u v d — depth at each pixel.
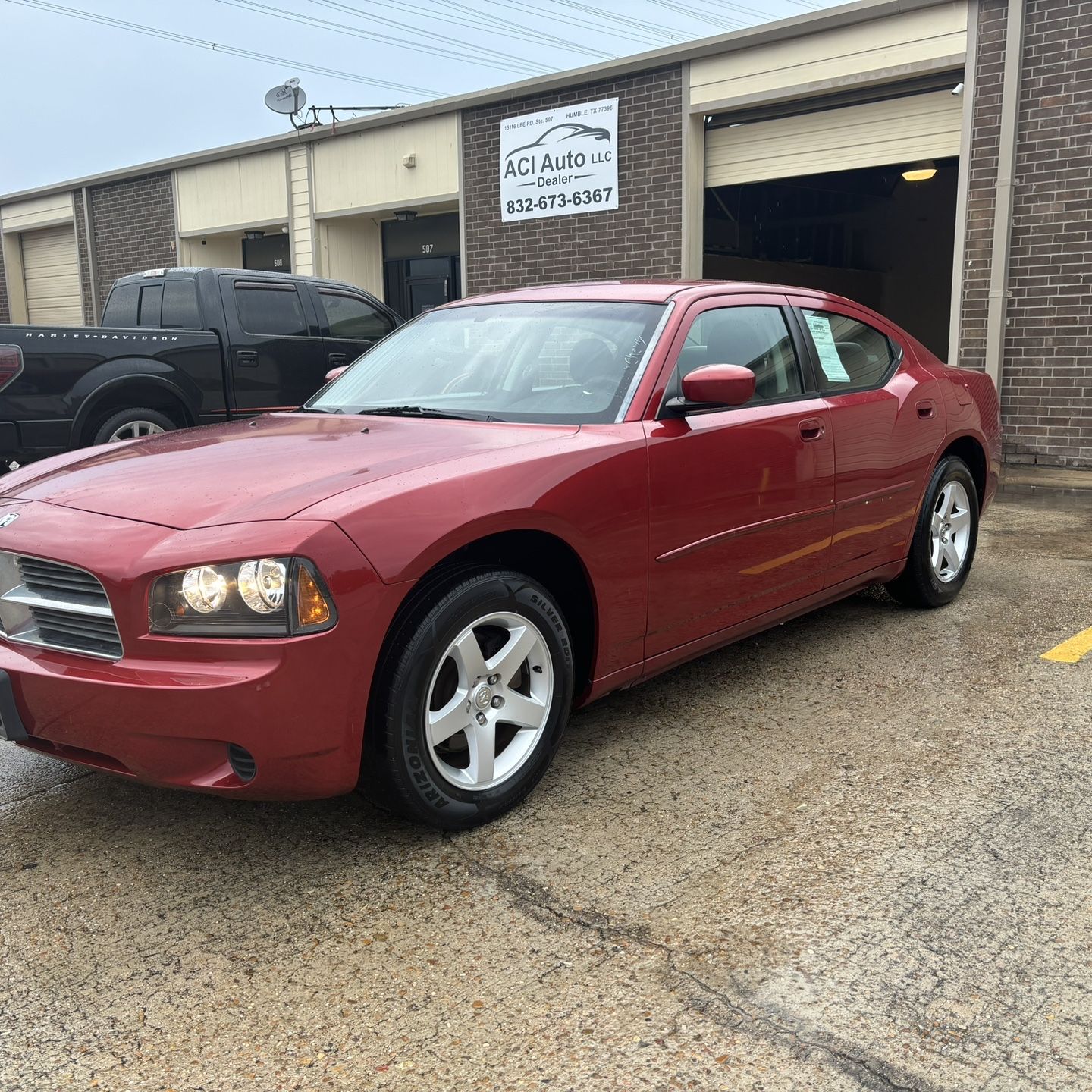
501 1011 2.09
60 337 6.86
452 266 14.97
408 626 2.58
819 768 3.22
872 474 4.21
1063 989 2.12
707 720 3.65
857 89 10.12
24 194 19.70
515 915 2.44
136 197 17.89
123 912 2.50
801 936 2.32
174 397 7.62
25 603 2.68
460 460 2.80
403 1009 2.10
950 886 2.51
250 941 2.36
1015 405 9.60
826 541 4.00
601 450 3.03
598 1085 1.87
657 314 3.55
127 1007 2.13
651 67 11.25
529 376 3.54
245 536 2.41
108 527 2.58
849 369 4.29
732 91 10.80
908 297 18.66
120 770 2.56
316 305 8.64
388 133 14.10
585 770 3.24
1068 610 4.94
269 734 2.36
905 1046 1.96
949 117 9.73
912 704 3.76
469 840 2.80
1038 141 9.09
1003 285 9.37
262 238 17.23
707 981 2.16
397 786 2.62
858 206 18.19
